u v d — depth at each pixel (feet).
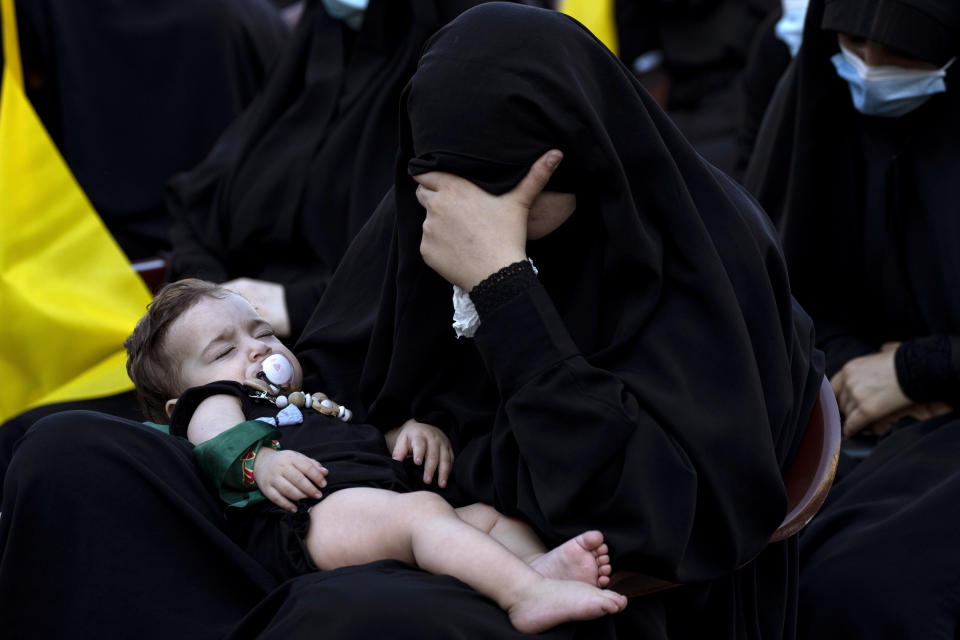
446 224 9.49
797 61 15.15
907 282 14.64
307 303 15.74
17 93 18.07
